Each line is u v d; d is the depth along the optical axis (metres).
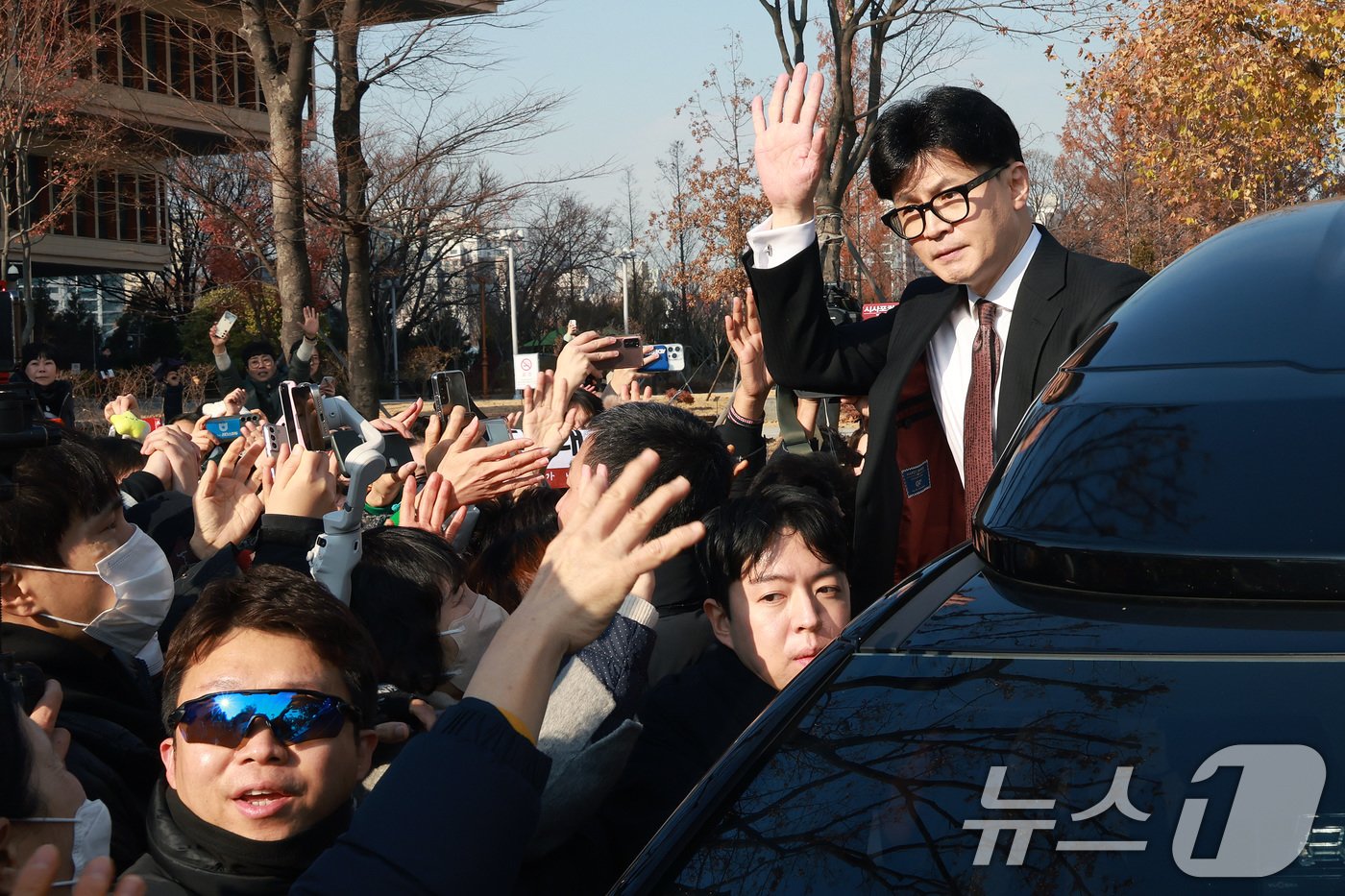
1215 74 18.34
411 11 13.12
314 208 12.37
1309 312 1.43
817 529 2.33
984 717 1.20
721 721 2.28
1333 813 1.06
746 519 2.35
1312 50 17.41
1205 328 1.47
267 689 1.82
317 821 1.86
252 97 23.03
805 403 4.94
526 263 55.53
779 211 2.90
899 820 1.16
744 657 2.37
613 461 2.66
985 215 2.66
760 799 1.22
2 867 1.54
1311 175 19.45
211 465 3.34
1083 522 1.30
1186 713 1.13
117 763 2.31
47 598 2.43
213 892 1.81
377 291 49.72
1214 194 21.78
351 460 2.35
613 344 3.70
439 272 54.19
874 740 1.22
